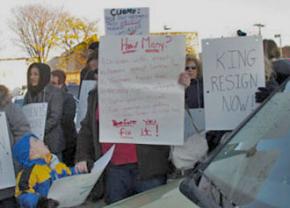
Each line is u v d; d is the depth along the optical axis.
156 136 4.14
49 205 3.89
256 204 2.30
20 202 4.05
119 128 4.19
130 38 4.08
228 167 2.80
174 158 4.32
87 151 4.50
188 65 4.77
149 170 4.27
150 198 2.89
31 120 5.18
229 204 2.39
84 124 4.53
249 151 2.80
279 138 2.70
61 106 5.82
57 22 52.47
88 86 6.42
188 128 4.40
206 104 4.25
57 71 7.18
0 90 4.71
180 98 4.07
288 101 2.98
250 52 4.15
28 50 52.66
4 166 4.49
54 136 5.77
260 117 3.09
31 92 5.78
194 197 2.63
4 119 4.52
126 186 4.35
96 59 4.63
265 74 4.44
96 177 4.02
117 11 4.60
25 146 4.14
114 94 4.16
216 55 4.20
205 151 4.32
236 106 4.19
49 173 4.13
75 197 3.99
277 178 2.42
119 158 4.31
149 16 4.57
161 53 4.04
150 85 4.10
